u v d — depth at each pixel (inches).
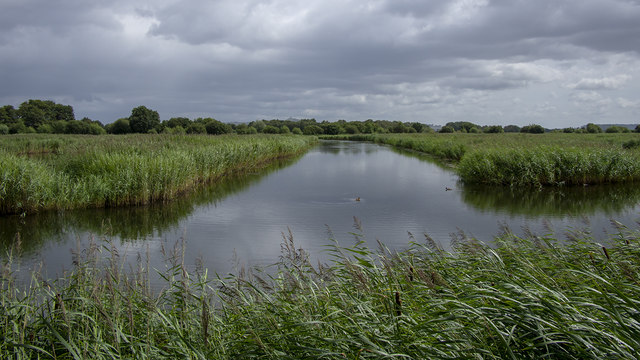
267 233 317.4
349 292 126.4
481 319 93.3
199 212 402.0
